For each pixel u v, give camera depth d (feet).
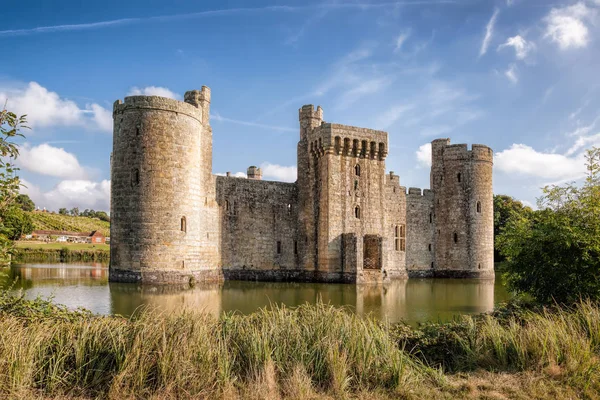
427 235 203.31
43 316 50.67
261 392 38.73
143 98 128.67
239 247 164.66
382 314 92.53
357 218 170.91
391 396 40.06
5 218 49.29
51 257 269.44
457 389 41.52
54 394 37.86
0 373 37.37
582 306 57.88
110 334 42.88
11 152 48.24
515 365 47.73
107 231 526.98
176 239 129.59
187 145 133.80
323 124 167.94
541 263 73.26
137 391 38.40
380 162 177.78
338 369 41.65
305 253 172.86
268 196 172.45
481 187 196.75
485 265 194.80
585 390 40.57
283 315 50.42
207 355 41.24
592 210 71.92
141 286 121.19
